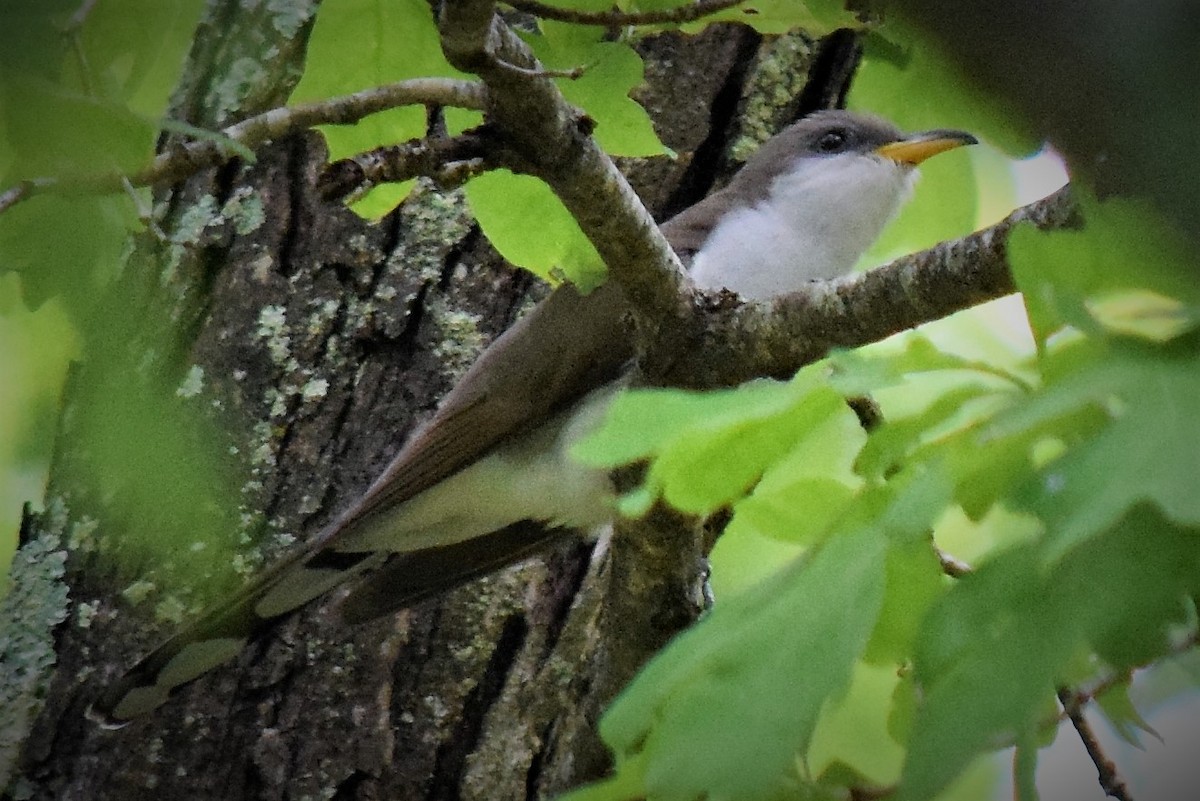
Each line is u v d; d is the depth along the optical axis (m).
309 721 7.13
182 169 4.98
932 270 5.08
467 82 5.21
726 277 7.86
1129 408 3.31
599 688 6.24
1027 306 3.71
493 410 7.09
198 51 7.78
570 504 7.12
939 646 3.49
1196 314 3.56
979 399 3.89
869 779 5.37
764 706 3.62
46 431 7.82
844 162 8.38
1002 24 3.90
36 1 4.35
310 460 7.32
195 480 7.05
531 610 7.27
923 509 3.69
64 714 7.20
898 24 5.83
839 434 4.44
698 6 5.21
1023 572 3.48
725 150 8.16
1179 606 3.58
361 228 7.54
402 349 7.48
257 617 6.95
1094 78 3.66
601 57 6.09
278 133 5.12
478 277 7.53
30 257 5.27
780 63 8.16
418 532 7.16
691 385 5.71
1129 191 3.67
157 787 7.07
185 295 7.48
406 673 7.20
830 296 5.36
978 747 3.31
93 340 7.41
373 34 6.02
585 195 5.35
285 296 7.48
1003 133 5.75
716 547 6.36
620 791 4.30
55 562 7.38
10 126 4.46
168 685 6.93
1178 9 3.51
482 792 7.04
